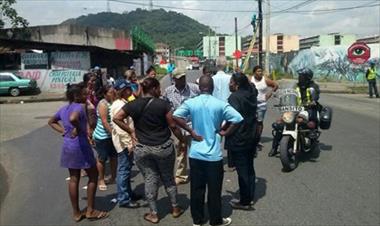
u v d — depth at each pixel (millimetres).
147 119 6016
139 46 61438
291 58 55562
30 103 27781
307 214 6418
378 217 6270
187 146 8039
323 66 47281
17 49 35656
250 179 6660
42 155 11078
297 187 7770
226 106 5867
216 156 5852
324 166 9258
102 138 7625
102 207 6926
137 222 6258
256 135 6586
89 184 6402
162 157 6082
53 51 36062
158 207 6859
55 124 6281
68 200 7324
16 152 11555
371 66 26875
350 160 9773
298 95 9422
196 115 5867
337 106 21438
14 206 7109
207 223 6176
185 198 7301
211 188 5906
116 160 8055
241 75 6547
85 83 7375
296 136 9055
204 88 5938
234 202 6723
